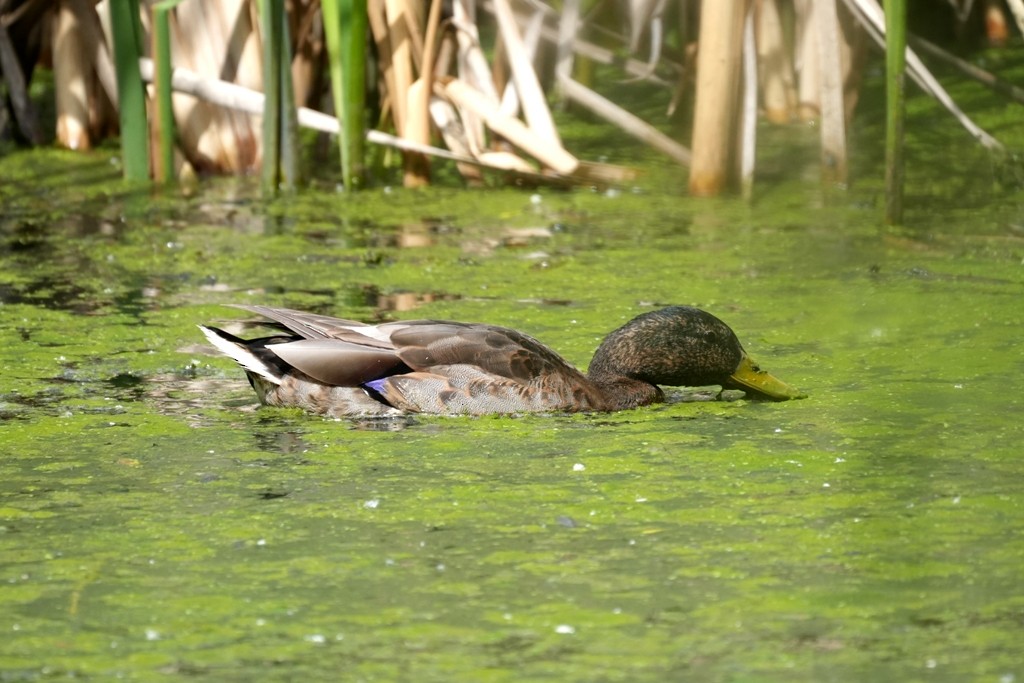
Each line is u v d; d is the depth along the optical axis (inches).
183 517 356.2
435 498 369.7
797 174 789.2
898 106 660.7
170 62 739.4
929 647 281.4
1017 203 726.5
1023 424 422.3
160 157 767.7
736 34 727.1
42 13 836.0
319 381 448.8
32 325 538.0
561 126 898.7
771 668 273.1
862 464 391.9
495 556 330.0
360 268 624.7
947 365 485.4
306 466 396.2
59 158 823.1
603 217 713.0
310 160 838.5
